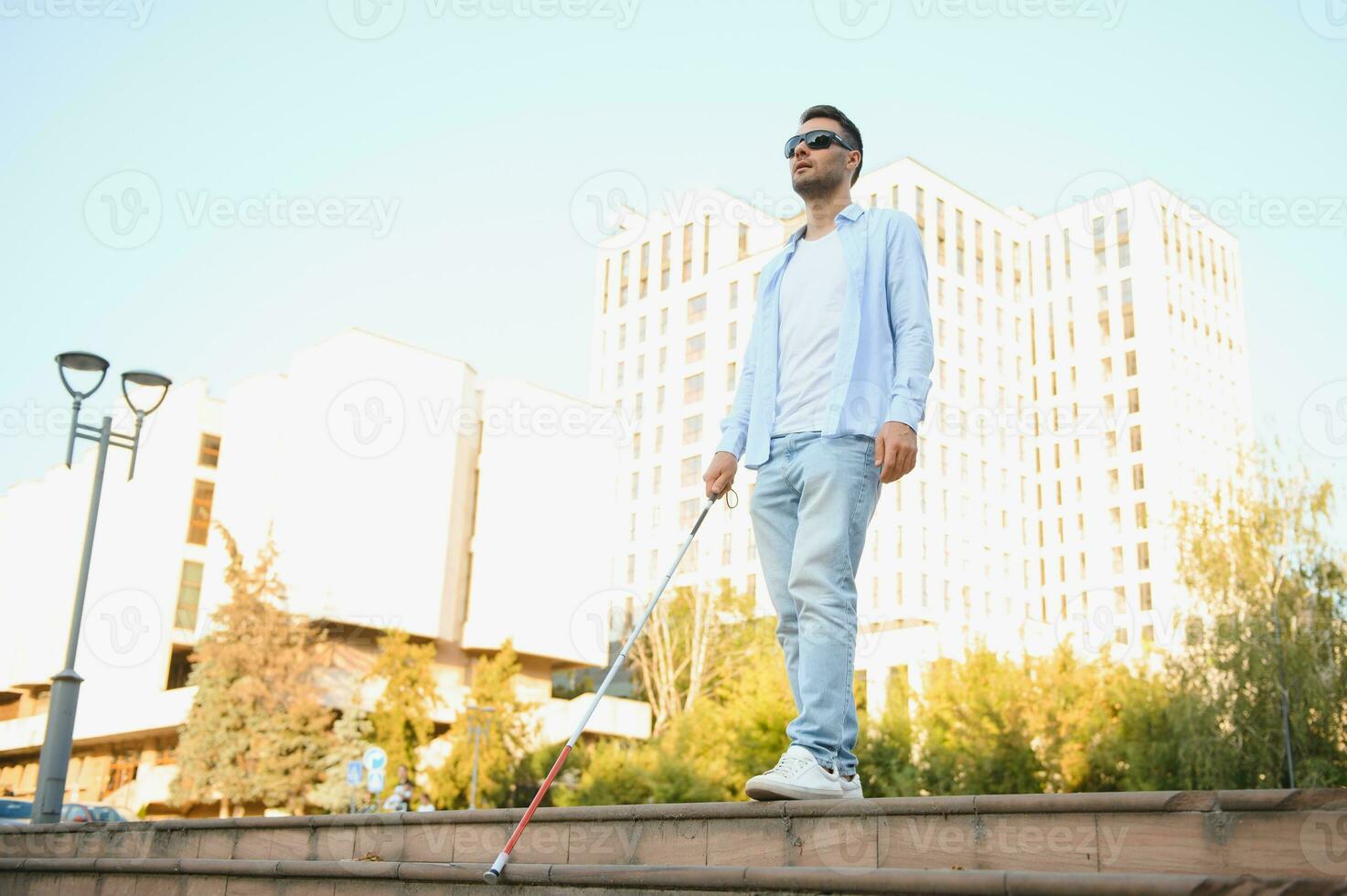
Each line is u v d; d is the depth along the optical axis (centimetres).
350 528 4231
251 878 433
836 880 264
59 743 970
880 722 3069
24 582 5409
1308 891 205
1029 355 7594
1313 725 2361
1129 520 7381
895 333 383
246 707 3662
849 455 365
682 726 3183
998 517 6506
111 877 505
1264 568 2477
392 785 3597
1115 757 2733
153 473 4778
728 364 6600
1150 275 7669
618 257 7438
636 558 6688
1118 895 220
